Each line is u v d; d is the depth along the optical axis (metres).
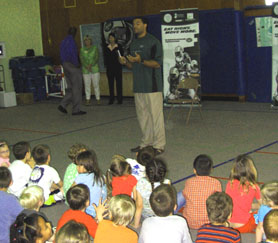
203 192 3.30
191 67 9.79
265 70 10.19
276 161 5.32
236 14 10.02
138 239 2.63
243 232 3.29
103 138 7.09
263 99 10.34
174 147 6.29
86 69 11.05
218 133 7.08
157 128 5.90
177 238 2.50
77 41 13.12
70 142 6.91
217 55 10.61
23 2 13.54
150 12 11.48
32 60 12.83
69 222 2.15
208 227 2.51
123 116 9.18
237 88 10.49
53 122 8.84
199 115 8.93
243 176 3.25
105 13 12.35
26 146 4.18
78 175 3.56
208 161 3.46
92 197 3.50
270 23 9.84
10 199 2.92
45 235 2.15
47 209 4.12
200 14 10.58
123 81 12.35
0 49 12.40
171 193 2.62
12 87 13.37
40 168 4.01
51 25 13.68
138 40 5.83
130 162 4.07
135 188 3.49
